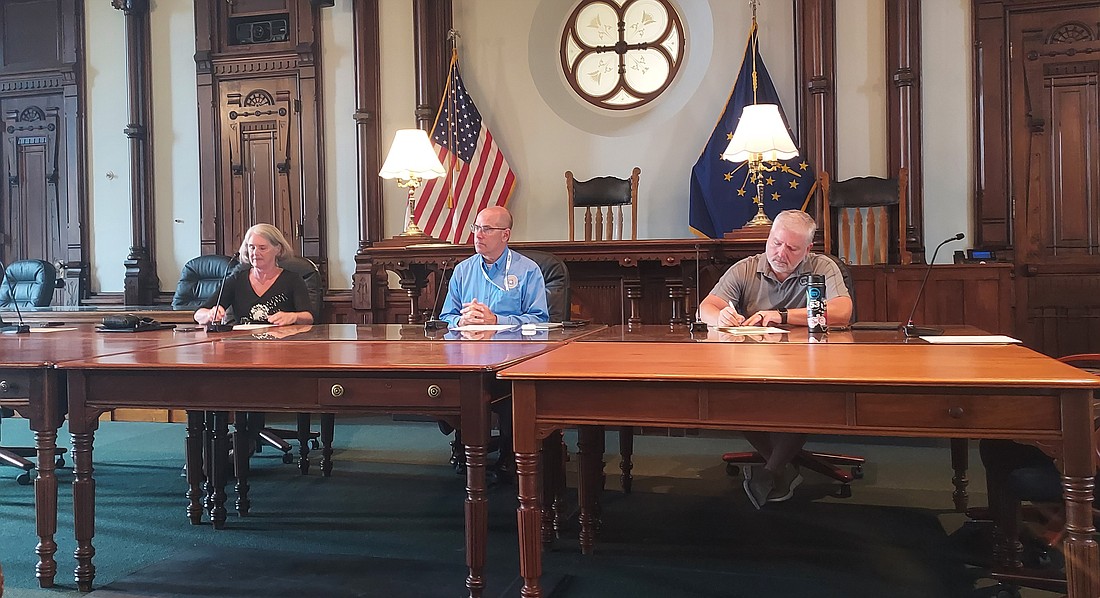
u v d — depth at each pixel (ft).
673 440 14.80
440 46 19.69
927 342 8.27
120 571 8.21
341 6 20.26
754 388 5.99
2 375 7.73
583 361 6.94
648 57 19.97
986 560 8.29
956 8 17.46
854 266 15.74
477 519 6.73
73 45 21.56
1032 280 17.30
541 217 19.70
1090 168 17.08
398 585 7.75
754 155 15.02
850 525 9.53
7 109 22.04
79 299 21.45
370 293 19.40
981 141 17.29
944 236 17.53
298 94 20.44
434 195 19.29
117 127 21.50
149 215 21.21
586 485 8.71
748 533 9.28
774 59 18.44
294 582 7.85
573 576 7.97
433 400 6.82
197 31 20.81
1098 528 6.54
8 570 8.27
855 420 5.82
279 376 7.14
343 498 11.06
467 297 11.87
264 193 20.71
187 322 15.07
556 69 20.27
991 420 5.58
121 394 7.54
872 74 17.76
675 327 10.87
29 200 21.97
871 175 17.76
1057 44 17.15
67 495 11.41
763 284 11.09
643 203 19.25
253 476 12.39
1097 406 6.95
